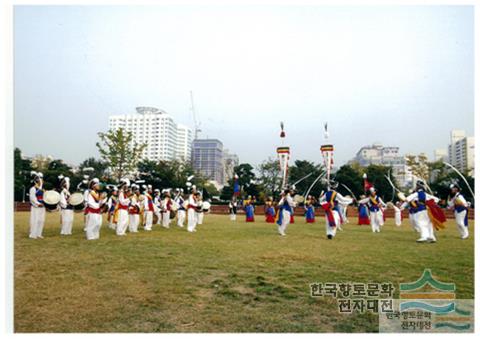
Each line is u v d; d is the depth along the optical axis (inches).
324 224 639.8
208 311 152.8
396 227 589.0
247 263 241.6
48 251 280.1
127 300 164.1
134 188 471.8
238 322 142.0
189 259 253.3
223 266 231.8
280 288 184.4
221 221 721.6
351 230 515.5
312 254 277.1
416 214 370.3
